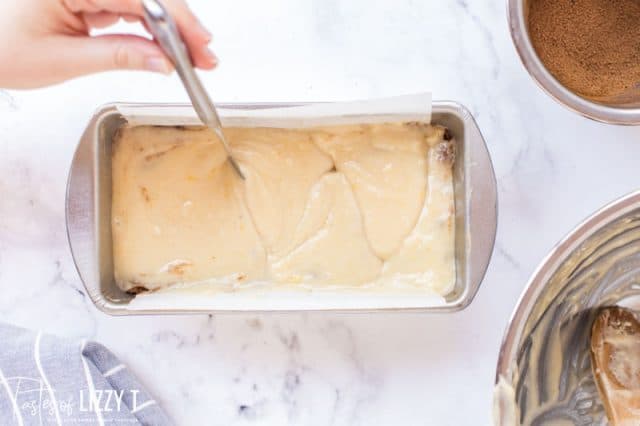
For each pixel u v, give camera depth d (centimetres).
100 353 73
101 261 70
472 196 68
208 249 72
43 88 73
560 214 73
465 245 69
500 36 74
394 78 74
